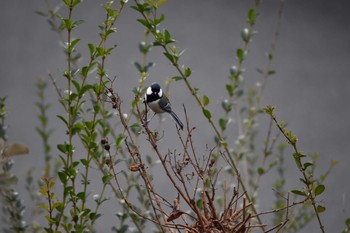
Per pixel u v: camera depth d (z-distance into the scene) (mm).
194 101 16234
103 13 19781
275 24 20078
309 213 7484
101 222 11500
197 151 13570
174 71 17562
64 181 5836
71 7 5926
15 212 6617
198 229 5359
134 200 9812
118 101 5590
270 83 17531
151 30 6527
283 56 18781
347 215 12617
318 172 14039
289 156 13664
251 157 8352
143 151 13602
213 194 5309
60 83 16578
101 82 5871
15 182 4570
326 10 20766
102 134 6336
